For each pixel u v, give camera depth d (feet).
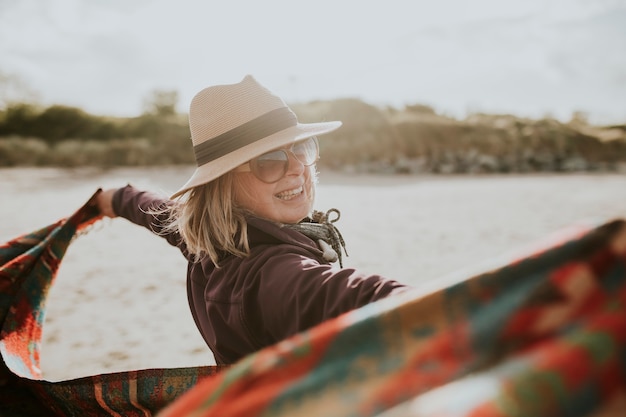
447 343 2.24
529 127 98.84
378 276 3.76
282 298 4.14
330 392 2.23
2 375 5.86
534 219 33.17
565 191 50.26
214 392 2.40
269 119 5.01
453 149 86.43
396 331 2.33
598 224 2.20
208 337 5.18
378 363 2.27
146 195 7.05
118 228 29.45
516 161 85.51
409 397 2.11
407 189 54.08
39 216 33.30
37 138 101.96
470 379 1.96
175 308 16.43
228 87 5.07
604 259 2.13
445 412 1.76
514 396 1.73
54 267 6.73
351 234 28.48
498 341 2.16
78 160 86.43
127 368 12.28
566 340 1.89
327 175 74.28
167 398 5.18
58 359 12.83
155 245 25.31
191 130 5.25
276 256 4.53
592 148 94.58
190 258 5.95
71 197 43.70
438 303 2.32
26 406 5.91
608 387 1.79
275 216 5.09
